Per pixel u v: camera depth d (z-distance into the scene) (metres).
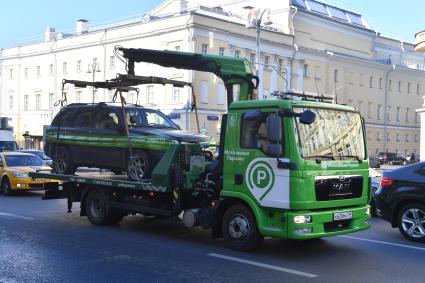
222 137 8.88
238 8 56.50
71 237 9.91
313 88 54.41
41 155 26.03
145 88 46.59
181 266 7.68
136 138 10.61
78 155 12.13
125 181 10.44
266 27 50.59
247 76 9.99
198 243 9.38
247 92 10.05
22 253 8.48
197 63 10.52
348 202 8.40
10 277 7.08
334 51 58.66
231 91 10.24
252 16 47.69
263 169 8.10
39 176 12.67
